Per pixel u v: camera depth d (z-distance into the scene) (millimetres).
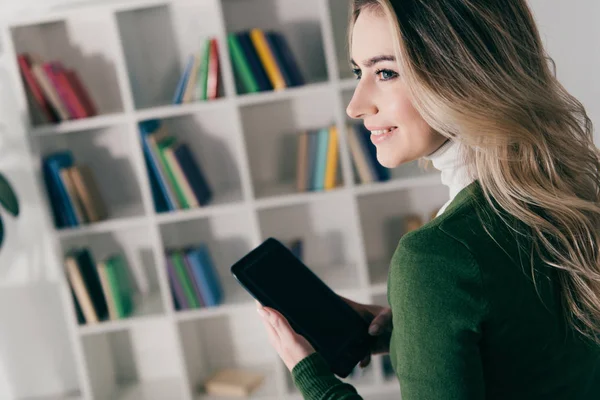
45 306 3076
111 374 3104
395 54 957
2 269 3037
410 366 930
